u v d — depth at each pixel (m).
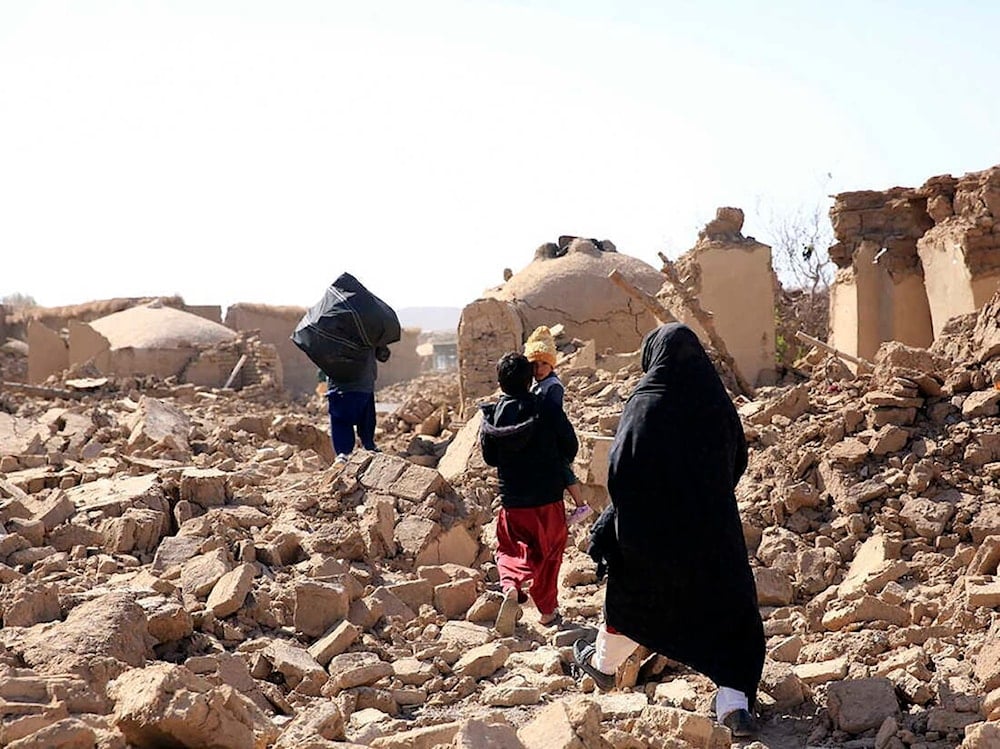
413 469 8.18
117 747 3.62
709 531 4.88
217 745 3.74
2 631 5.13
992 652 4.98
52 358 36.00
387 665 5.62
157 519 7.79
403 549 7.67
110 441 12.48
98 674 4.59
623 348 21.62
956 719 4.57
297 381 44.91
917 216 19.25
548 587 6.68
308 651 5.84
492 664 5.85
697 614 4.89
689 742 4.27
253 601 6.26
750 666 4.84
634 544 4.91
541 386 6.82
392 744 4.12
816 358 18.05
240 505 8.35
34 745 3.50
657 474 4.89
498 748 3.61
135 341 36.19
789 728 4.95
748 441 9.23
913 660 5.20
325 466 11.96
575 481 6.82
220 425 14.04
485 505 9.54
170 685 3.82
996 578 6.16
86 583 6.59
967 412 7.89
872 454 7.93
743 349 16.81
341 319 11.27
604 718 4.90
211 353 35.84
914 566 6.82
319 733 4.38
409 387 39.69
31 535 7.46
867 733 4.78
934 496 7.46
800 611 6.66
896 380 8.27
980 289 16.53
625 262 22.59
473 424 11.41
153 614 5.58
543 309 21.27
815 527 7.74
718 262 16.83
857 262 19.56
